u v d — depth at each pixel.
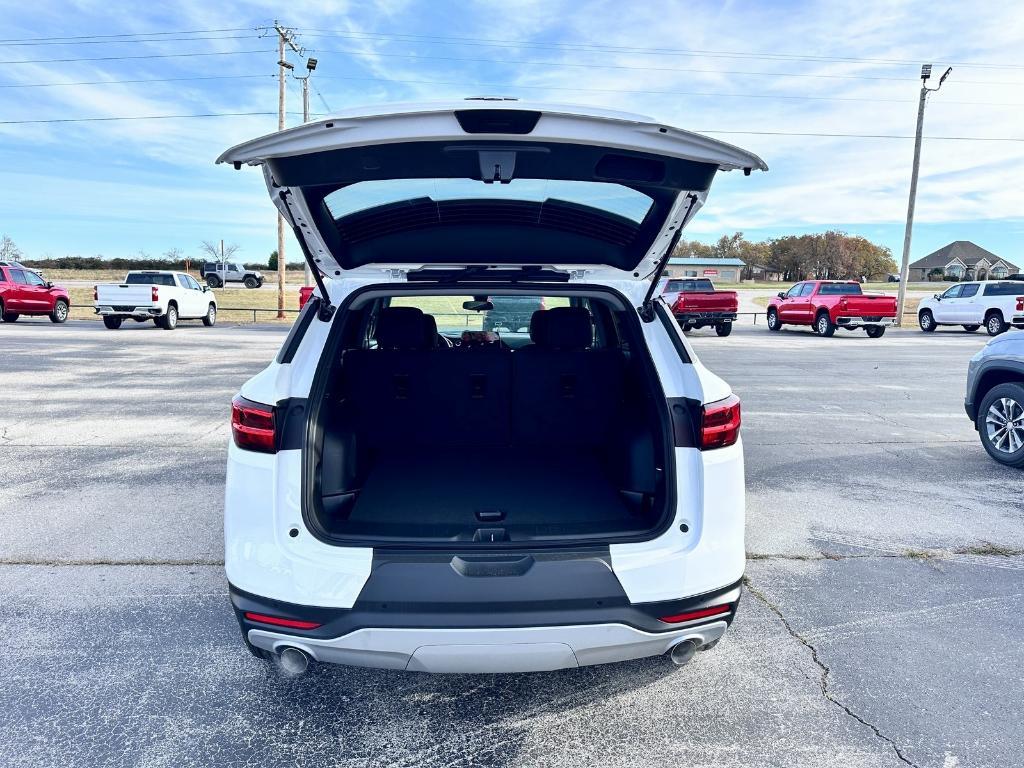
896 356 14.40
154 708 2.47
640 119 1.85
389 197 2.45
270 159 1.94
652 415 2.45
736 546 2.28
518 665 2.07
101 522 4.30
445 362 3.34
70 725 2.37
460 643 2.02
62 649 2.86
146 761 2.19
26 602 3.27
